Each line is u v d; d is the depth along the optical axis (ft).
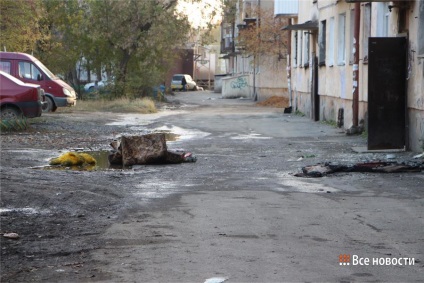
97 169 51.80
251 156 59.62
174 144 70.28
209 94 252.21
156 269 23.67
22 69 113.09
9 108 83.51
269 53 183.01
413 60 60.18
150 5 157.48
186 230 29.73
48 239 28.48
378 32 72.64
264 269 23.50
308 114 115.96
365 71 76.95
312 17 112.06
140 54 162.30
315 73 107.65
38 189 40.29
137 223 31.30
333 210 34.24
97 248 26.73
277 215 32.96
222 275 22.84
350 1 63.21
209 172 49.52
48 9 152.25
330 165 48.98
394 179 44.91
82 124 94.53
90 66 162.91
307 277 22.57
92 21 155.94
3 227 30.68
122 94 158.40
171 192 40.24
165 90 209.46
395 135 62.13
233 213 33.47
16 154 59.00
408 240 27.84
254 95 199.62
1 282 22.52
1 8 122.21
